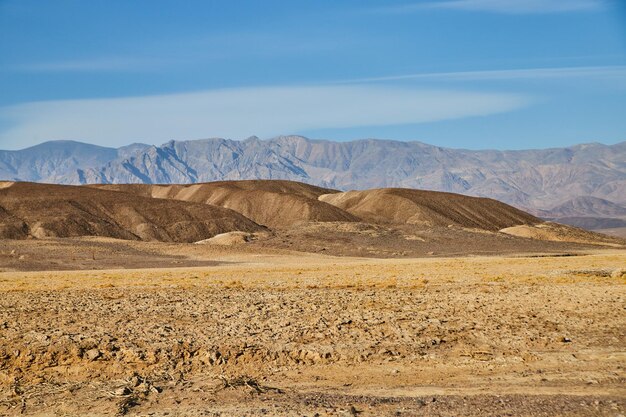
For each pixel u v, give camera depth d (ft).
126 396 58.08
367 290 125.70
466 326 84.23
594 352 73.36
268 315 91.30
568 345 76.64
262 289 132.26
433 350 74.08
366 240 543.39
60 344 72.59
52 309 97.40
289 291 124.77
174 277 193.47
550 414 51.42
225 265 316.40
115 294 122.31
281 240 541.34
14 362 68.85
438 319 87.97
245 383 61.82
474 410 52.65
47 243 400.06
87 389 60.90
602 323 87.71
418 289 126.93
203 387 60.85
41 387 61.87
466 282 146.82
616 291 117.19
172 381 63.26
